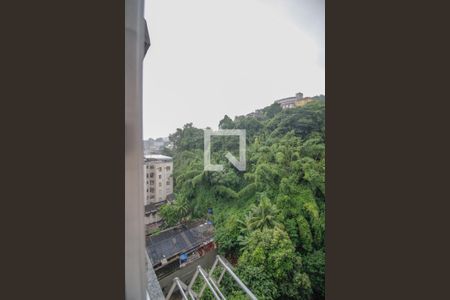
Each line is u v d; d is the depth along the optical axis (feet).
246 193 236.02
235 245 229.45
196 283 188.55
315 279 243.40
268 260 232.73
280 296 231.50
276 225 244.22
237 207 232.32
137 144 49.03
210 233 223.71
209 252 219.61
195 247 210.38
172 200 208.64
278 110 236.43
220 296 163.73
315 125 240.12
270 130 238.48
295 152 245.86
